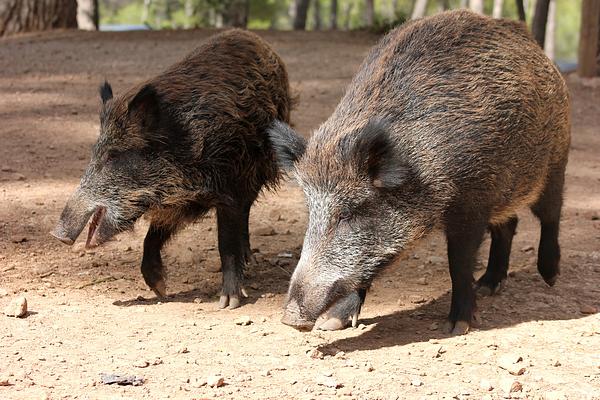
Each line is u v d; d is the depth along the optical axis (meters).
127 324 7.50
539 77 7.81
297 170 6.84
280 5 60.78
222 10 31.75
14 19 23.23
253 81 8.58
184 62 8.45
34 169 12.65
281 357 6.80
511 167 7.41
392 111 7.00
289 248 10.02
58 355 6.66
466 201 7.13
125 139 7.79
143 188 7.89
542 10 19.05
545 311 8.14
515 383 6.20
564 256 9.90
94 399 5.81
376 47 7.81
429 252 9.97
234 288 8.21
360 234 6.68
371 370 6.54
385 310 8.10
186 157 7.97
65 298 8.20
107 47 21.56
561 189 8.58
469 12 7.90
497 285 8.62
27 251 9.53
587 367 6.75
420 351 7.01
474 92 7.16
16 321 7.41
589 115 17.98
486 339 7.32
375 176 6.60
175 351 6.84
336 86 18.31
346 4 67.94
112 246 9.91
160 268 8.32
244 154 8.38
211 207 8.40
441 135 6.94
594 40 20.62
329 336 7.38
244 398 5.93
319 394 6.04
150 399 5.85
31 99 16.64
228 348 6.96
